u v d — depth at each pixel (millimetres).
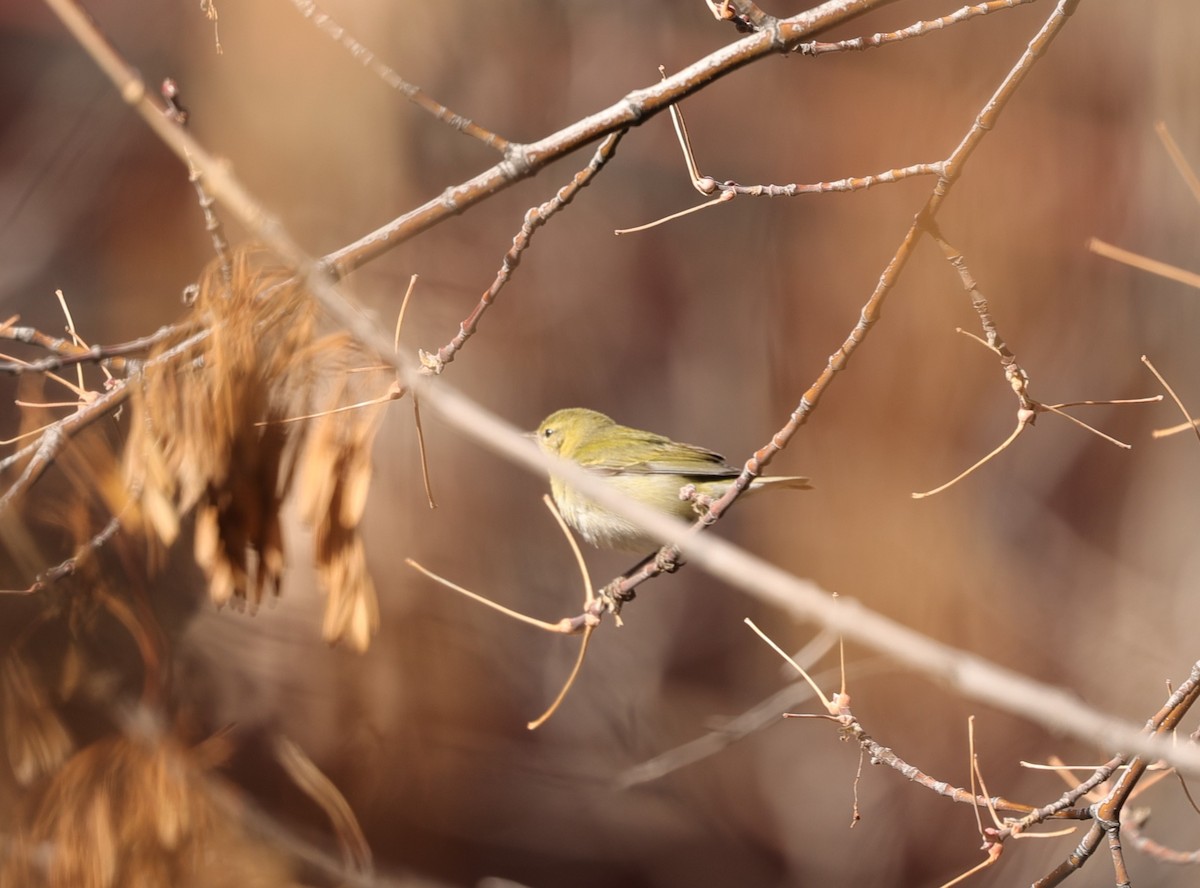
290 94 12438
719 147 16297
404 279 13383
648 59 16062
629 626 15102
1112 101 13953
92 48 4281
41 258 13172
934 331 14234
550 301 15641
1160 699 12836
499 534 13984
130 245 13406
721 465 8469
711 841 14242
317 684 10188
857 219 14805
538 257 15688
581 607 14453
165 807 5473
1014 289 14055
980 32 14266
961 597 13891
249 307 4871
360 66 12625
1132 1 13742
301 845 7930
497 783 12977
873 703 14344
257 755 9516
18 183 13430
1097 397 14211
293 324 4895
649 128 16391
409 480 12000
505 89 14938
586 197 16109
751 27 4961
